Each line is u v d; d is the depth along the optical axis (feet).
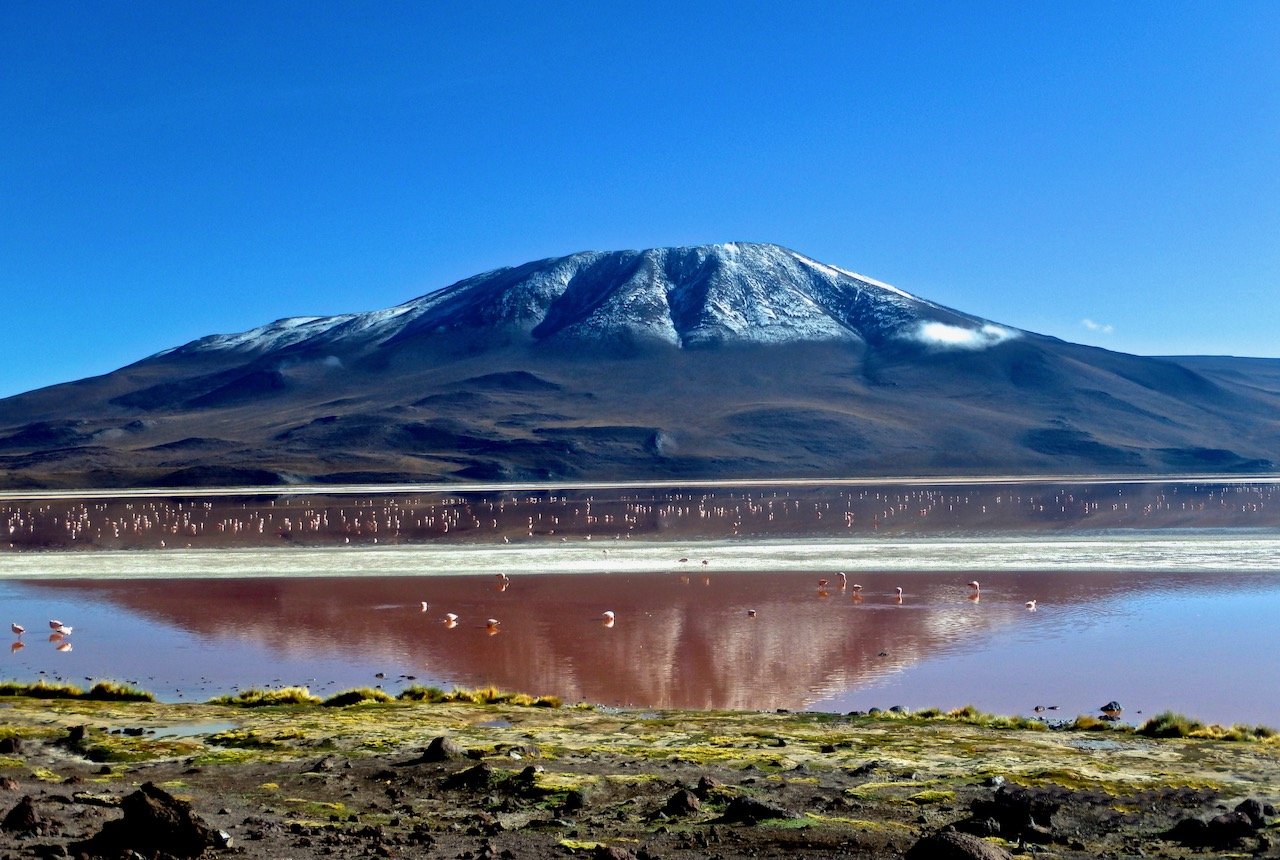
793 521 392.06
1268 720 107.86
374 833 52.49
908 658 140.97
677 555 264.31
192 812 48.42
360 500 595.47
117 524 407.85
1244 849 51.93
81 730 87.25
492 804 61.72
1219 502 488.44
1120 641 151.33
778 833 54.08
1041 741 84.64
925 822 57.31
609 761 75.87
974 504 490.90
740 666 136.98
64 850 45.14
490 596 199.82
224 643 156.15
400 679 131.03
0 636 163.22
